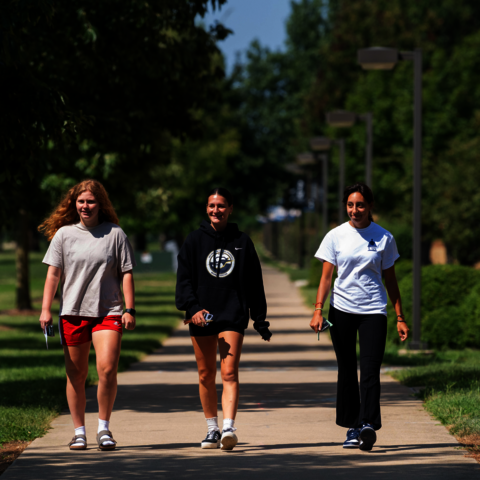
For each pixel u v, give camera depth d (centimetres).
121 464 2011
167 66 4128
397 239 11231
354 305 2169
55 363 4741
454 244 11331
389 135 14062
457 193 10881
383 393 3203
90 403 3034
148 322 7525
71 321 2152
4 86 2723
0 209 5138
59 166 7275
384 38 15475
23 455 2117
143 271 19450
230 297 2158
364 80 14775
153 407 2958
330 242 2200
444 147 13438
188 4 3884
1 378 3884
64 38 3922
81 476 1889
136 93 4325
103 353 2128
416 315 4912
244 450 2180
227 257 2159
